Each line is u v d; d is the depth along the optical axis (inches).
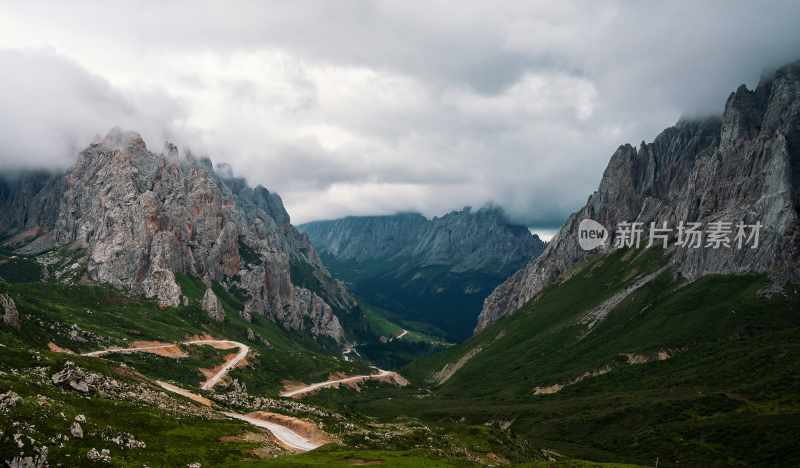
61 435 4072.3
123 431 4630.9
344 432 6865.2
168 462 4249.5
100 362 7396.7
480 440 7834.6
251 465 4377.5
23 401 4271.7
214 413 6604.3
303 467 4372.5
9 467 3535.9
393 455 5068.9
